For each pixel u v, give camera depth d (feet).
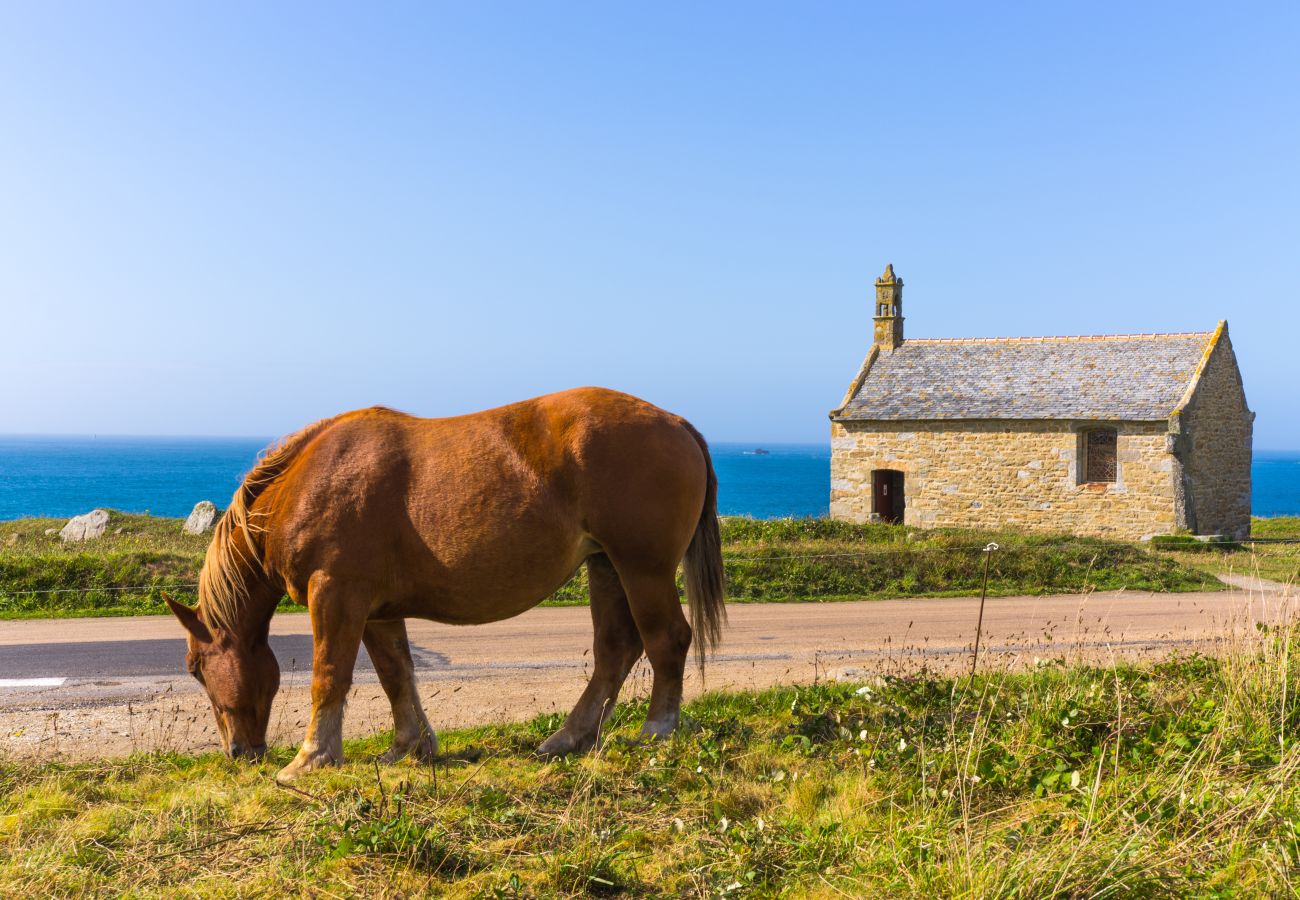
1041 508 97.71
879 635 41.11
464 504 19.25
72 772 20.18
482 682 32.12
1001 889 13.07
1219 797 15.66
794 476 541.34
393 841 15.08
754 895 13.91
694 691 29.25
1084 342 107.76
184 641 40.09
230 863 14.99
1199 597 52.75
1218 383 99.86
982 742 18.20
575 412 19.89
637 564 19.94
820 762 19.89
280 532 19.62
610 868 14.70
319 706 19.61
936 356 113.29
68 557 53.78
